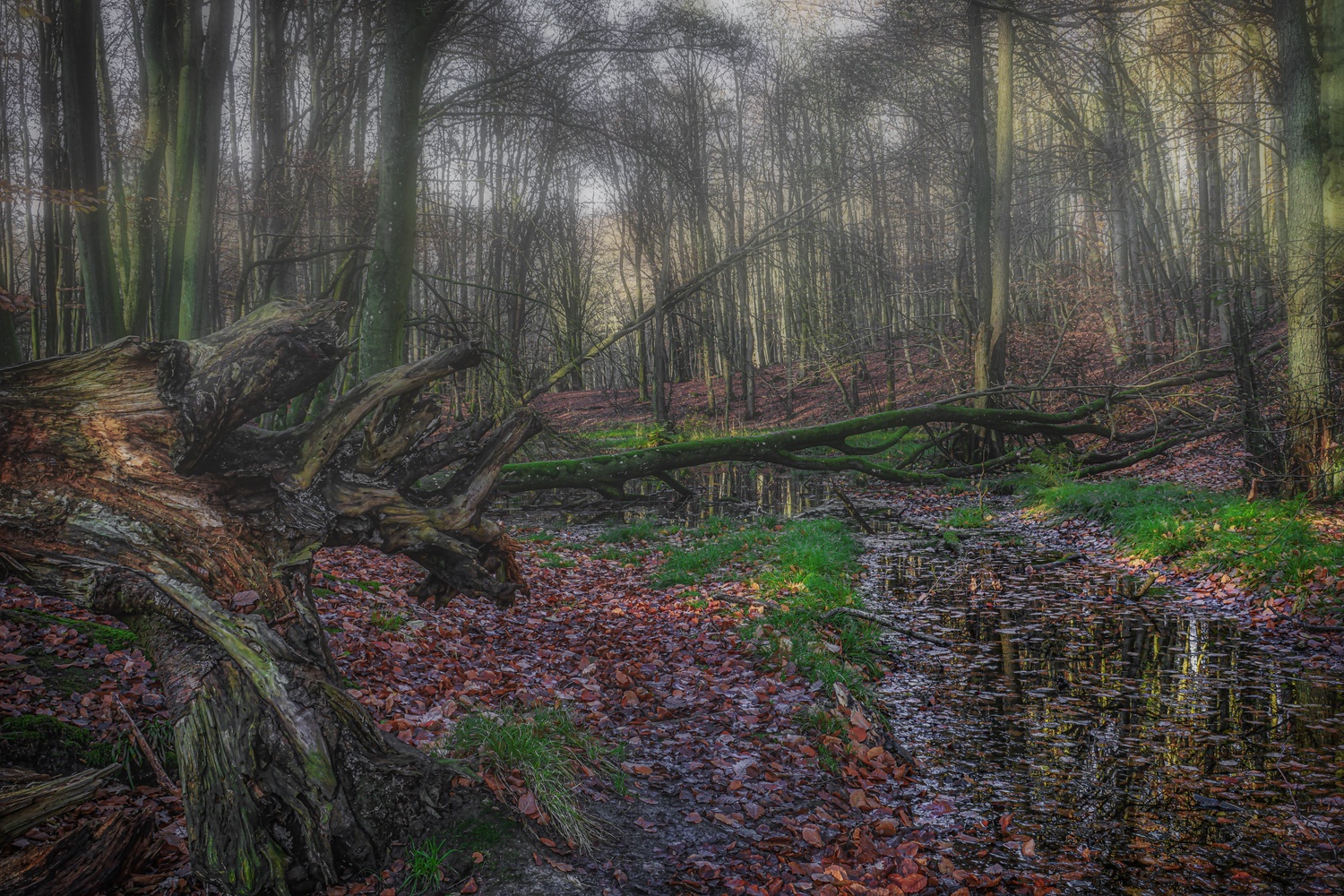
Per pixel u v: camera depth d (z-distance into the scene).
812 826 4.14
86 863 3.01
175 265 10.38
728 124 31.75
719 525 14.63
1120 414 19.02
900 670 6.93
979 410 17.00
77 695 4.26
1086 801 4.57
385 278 10.86
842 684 5.98
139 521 3.25
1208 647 7.28
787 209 33.12
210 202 10.62
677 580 10.28
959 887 3.72
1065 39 20.42
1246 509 10.52
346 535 3.80
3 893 2.80
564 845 3.65
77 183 8.95
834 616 8.27
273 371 3.28
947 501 17.31
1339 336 11.29
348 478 3.77
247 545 3.46
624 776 4.56
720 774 4.74
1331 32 11.42
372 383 3.65
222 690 3.20
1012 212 28.06
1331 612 7.55
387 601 7.59
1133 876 3.81
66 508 3.18
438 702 5.29
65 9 8.60
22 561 3.19
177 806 3.75
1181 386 18.28
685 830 4.08
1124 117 23.70
